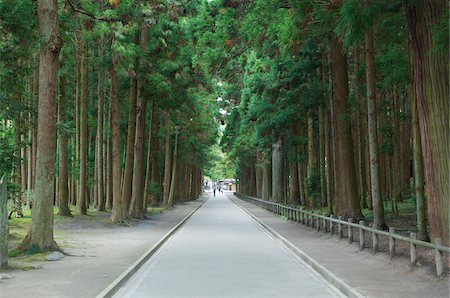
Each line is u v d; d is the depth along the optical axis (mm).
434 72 12547
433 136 12617
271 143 45875
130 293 10219
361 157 35188
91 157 49781
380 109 32562
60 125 26719
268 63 33312
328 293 10266
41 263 13766
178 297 9812
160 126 54750
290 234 23516
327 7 14906
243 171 97500
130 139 32312
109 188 41750
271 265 14422
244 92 44156
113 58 26281
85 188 32562
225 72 33875
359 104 29438
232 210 52906
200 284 11273
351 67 33562
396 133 33531
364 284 10547
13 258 14508
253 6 21578
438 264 10594
